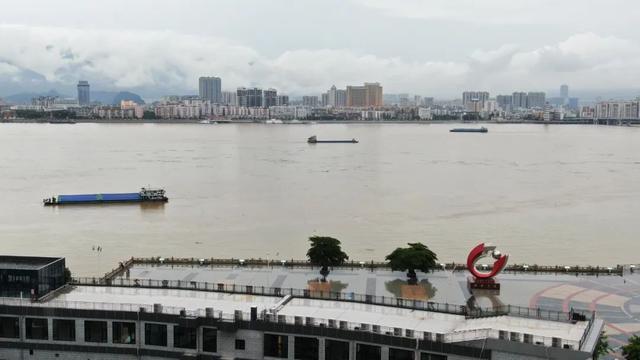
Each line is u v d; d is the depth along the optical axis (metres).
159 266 153.75
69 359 87.00
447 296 131.75
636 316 120.75
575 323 83.69
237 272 149.12
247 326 82.81
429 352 76.88
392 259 142.88
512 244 189.12
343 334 79.94
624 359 99.94
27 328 87.44
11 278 91.38
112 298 92.62
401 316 87.81
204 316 84.06
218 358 83.38
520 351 73.19
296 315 86.69
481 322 84.69
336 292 126.75
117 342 86.31
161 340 85.38
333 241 148.75
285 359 82.44
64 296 93.00
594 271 151.88
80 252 175.62
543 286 140.00
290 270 151.50
